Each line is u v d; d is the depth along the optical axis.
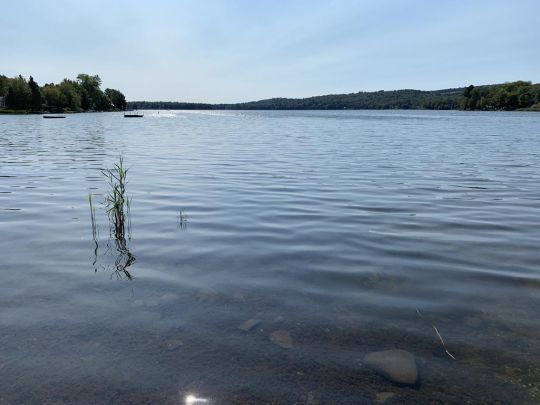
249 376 3.33
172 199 10.11
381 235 7.22
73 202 9.70
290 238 7.02
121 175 7.67
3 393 3.06
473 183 12.58
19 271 5.43
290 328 4.08
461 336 3.95
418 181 12.92
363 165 16.70
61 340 3.79
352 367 3.46
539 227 7.76
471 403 3.07
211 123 69.38
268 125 60.44
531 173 14.62
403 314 4.38
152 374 3.32
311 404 3.03
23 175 13.92
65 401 2.99
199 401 3.03
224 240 6.88
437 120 80.38
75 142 28.88
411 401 3.08
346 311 4.44
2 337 3.82
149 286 5.02
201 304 4.57
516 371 3.43
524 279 5.30
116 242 6.70
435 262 5.91
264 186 11.98
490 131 43.25
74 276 5.29
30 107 119.25
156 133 40.47
